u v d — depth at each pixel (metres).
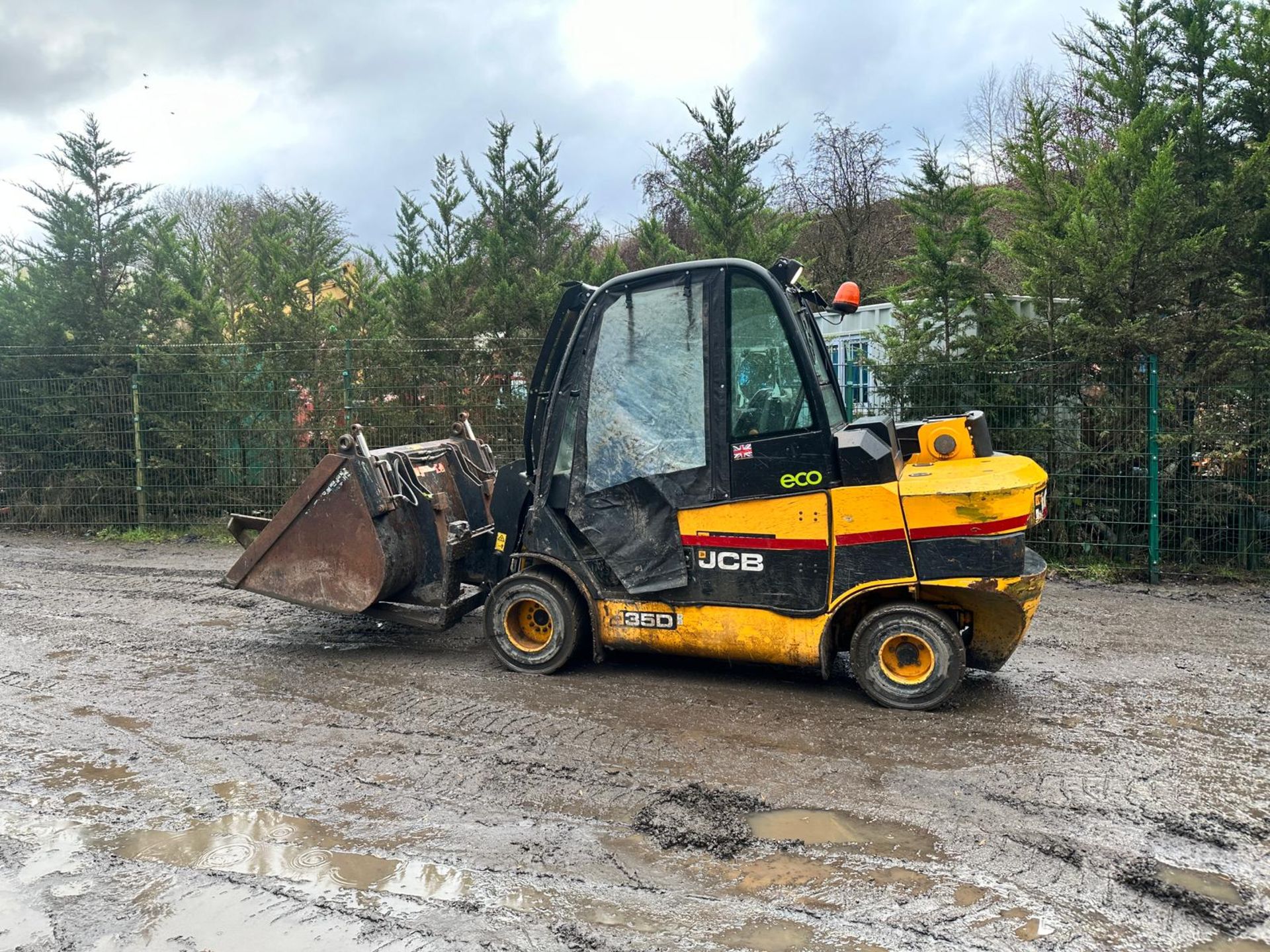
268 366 10.91
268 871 3.27
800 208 21.52
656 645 5.09
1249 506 7.97
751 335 4.73
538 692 5.06
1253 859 3.24
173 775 4.08
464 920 2.93
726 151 10.90
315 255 15.19
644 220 13.04
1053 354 8.46
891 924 2.87
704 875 3.18
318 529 5.67
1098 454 8.21
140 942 2.86
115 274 11.46
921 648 4.67
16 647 6.11
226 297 14.80
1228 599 7.20
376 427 10.59
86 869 3.30
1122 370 8.18
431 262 11.94
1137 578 7.98
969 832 3.44
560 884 3.14
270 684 5.30
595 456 5.06
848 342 12.14
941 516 4.46
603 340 5.03
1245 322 8.28
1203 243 7.69
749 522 4.77
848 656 5.69
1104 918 2.89
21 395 11.14
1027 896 3.01
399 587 5.84
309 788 3.92
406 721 4.67
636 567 5.01
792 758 4.14
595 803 3.73
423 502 5.93
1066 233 8.41
